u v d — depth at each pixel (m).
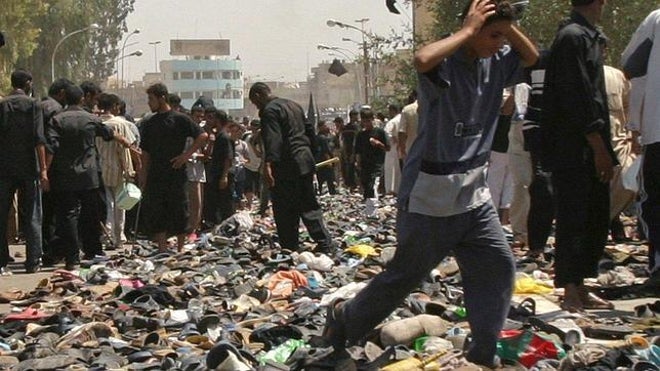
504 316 6.39
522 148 12.80
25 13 65.56
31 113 13.47
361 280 10.98
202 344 7.96
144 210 14.84
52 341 8.38
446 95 6.14
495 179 14.09
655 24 9.15
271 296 10.23
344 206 25.22
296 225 13.77
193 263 13.14
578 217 8.52
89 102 16.94
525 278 9.84
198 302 10.03
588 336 7.71
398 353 6.96
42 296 11.16
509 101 9.30
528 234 11.85
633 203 13.44
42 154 13.53
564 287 8.63
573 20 8.53
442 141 6.21
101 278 11.95
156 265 13.12
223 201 20.33
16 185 13.61
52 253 14.50
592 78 8.42
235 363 6.85
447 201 6.22
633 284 9.73
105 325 8.63
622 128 12.34
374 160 24.30
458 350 7.03
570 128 8.43
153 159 14.76
